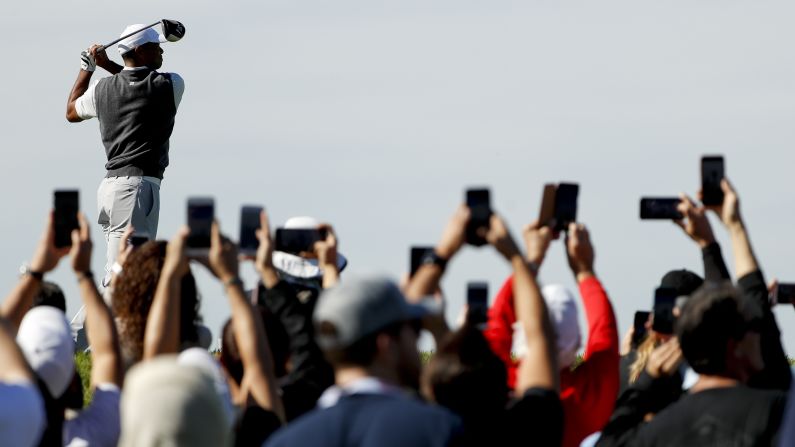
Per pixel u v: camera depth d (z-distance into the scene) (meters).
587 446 20.59
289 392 20.48
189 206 19.73
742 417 17.52
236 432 19.02
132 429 15.00
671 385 20.28
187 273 21.91
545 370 17.03
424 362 38.50
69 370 19.44
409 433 14.86
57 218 20.33
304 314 20.89
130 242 24.22
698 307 18.00
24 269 20.36
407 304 15.68
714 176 20.73
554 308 21.36
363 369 15.45
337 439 14.89
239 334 19.20
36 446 18.64
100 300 20.39
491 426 16.55
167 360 15.63
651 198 20.94
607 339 21.55
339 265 27.91
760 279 20.09
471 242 17.53
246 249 21.66
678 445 17.77
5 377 16.77
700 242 20.84
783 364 19.62
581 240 21.33
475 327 17.28
